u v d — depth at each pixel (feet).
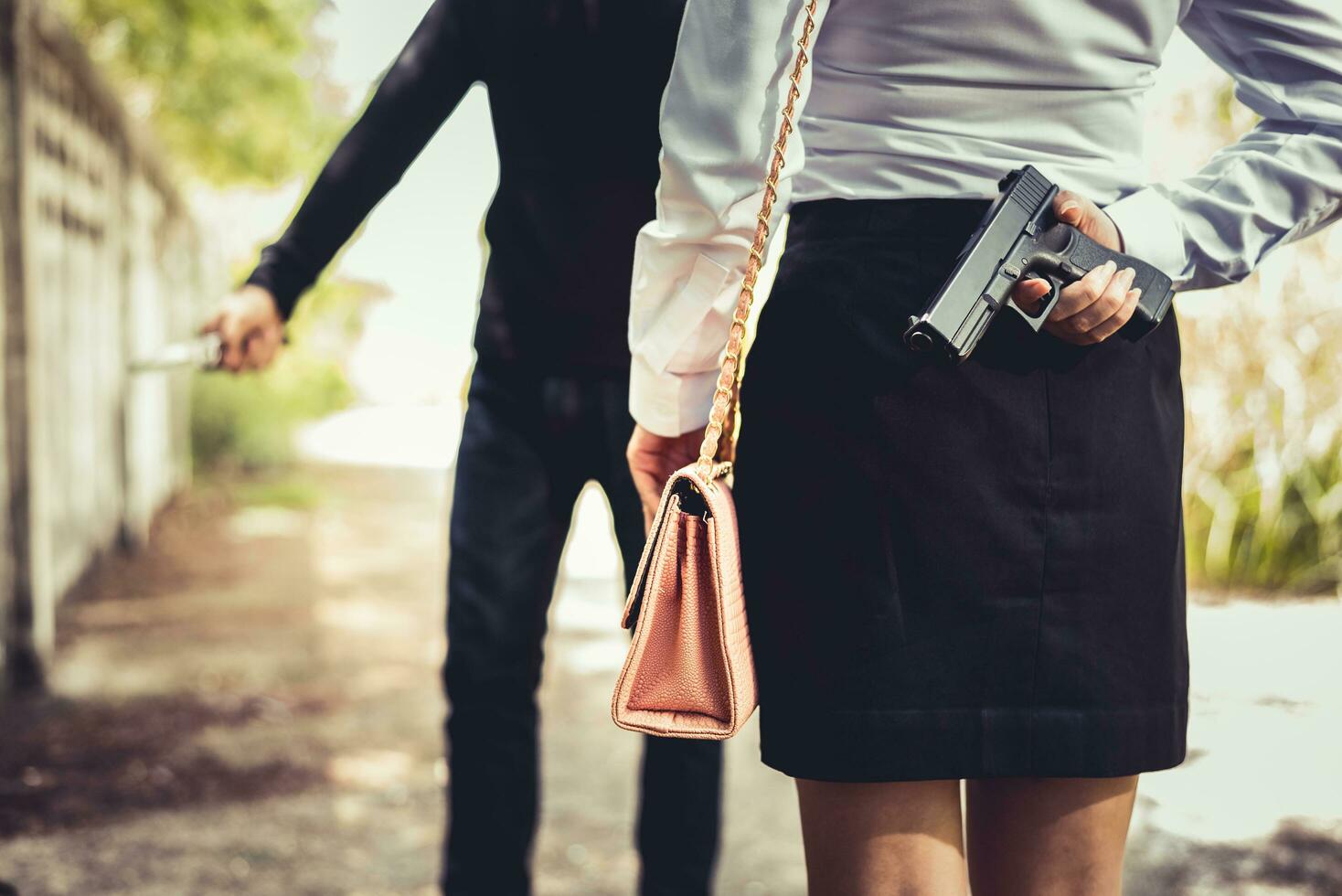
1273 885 8.43
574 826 10.09
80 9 25.73
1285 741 11.25
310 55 31.94
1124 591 4.34
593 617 19.20
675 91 4.25
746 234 4.34
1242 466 18.06
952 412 4.18
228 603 20.66
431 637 18.31
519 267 6.86
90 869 9.18
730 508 4.40
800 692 4.31
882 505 4.21
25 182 14.56
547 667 15.67
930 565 4.18
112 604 20.27
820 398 4.29
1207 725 11.78
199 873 9.11
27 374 14.73
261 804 10.69
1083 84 4.36
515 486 6.95
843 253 4.33
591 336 6.76
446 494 40.16
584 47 6.52
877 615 4.21
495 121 6.91
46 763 11.82
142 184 26.73
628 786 11.07
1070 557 4.25
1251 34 4.67
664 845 7.07
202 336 7.70
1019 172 4.19
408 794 11.01
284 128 32.99
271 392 46.57
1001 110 4.33
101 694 14.56
